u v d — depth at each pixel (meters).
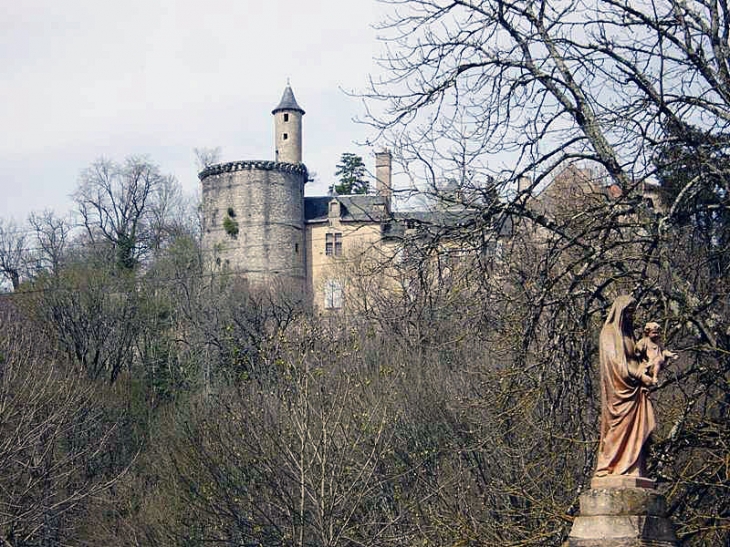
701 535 20.94
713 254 21.81
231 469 37.25
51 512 43.22
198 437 39.44
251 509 35.47
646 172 21.23
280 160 125.62
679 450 20.91
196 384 61.59
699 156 20.83
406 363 37.34
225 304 72.56
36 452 43.78
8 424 42.62
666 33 21.34
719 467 19.52
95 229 106.56
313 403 37.09
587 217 22.31
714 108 21.09
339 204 119.56
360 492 33.69
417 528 30.41
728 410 20.98
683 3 21.62
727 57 21.41
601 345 16.53
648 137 21.28
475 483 31.38
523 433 24.05
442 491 30.14
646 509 15.84
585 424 21.61
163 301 75.12
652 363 16.27
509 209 21.83
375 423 35.75
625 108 21.47
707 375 20.98
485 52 22.67
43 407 45.59
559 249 22.72
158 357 68.88
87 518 45.91
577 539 15.97
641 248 22.36
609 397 16.38
